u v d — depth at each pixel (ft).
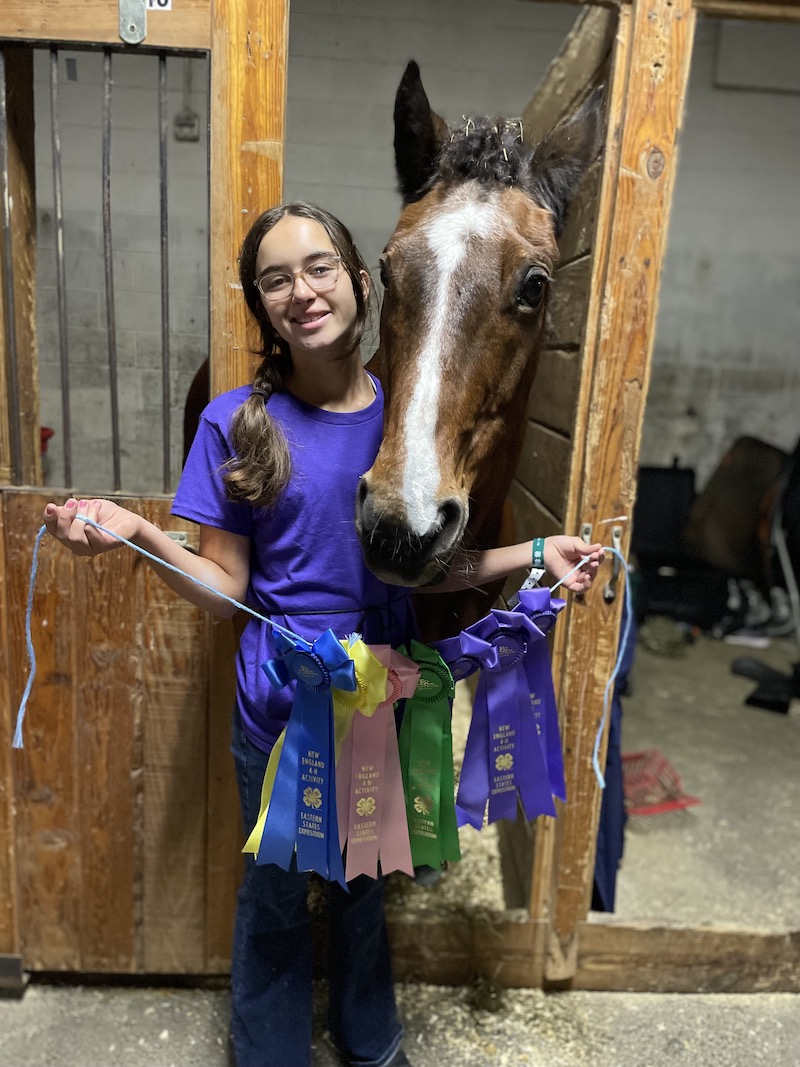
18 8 3.85
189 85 4.40
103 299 4.70
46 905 4.96
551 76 6.63
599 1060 4.73
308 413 3.31
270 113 3.95
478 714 3.57
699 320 14.61
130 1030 4.79
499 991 5.13
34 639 4.56
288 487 3.20
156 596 4.54
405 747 3.56
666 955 5.24
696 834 7.30
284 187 4.17
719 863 6.84
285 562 3.36
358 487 3.08
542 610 3.41
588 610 4.68
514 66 10.99
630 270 4.25
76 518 2.85
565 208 3.77
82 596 4.52
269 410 3.28
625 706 10.31
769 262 14.35
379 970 4.35
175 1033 4.78
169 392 4.41
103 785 4.79
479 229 3.14
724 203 14.16
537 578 3.54
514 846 5.76
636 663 11.84
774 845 7.16
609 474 4.51
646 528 13.78
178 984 5.19
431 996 5.15
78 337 4.76
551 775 3.80
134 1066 4.52
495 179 3.34
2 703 4.65
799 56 13.32
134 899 4.97
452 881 5.77
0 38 3.89
